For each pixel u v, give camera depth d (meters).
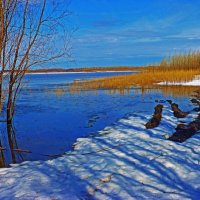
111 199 4.89
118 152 7.65
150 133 9.69
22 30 11.49
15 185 5.66
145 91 28.50
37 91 33.03
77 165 6.77
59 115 15.55
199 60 46.69
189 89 29.58
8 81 12.41
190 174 5.84
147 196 4.92
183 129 9.77
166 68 47.28
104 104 19.48
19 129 12.34
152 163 6.59
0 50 10.54
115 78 40.81
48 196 5.10
